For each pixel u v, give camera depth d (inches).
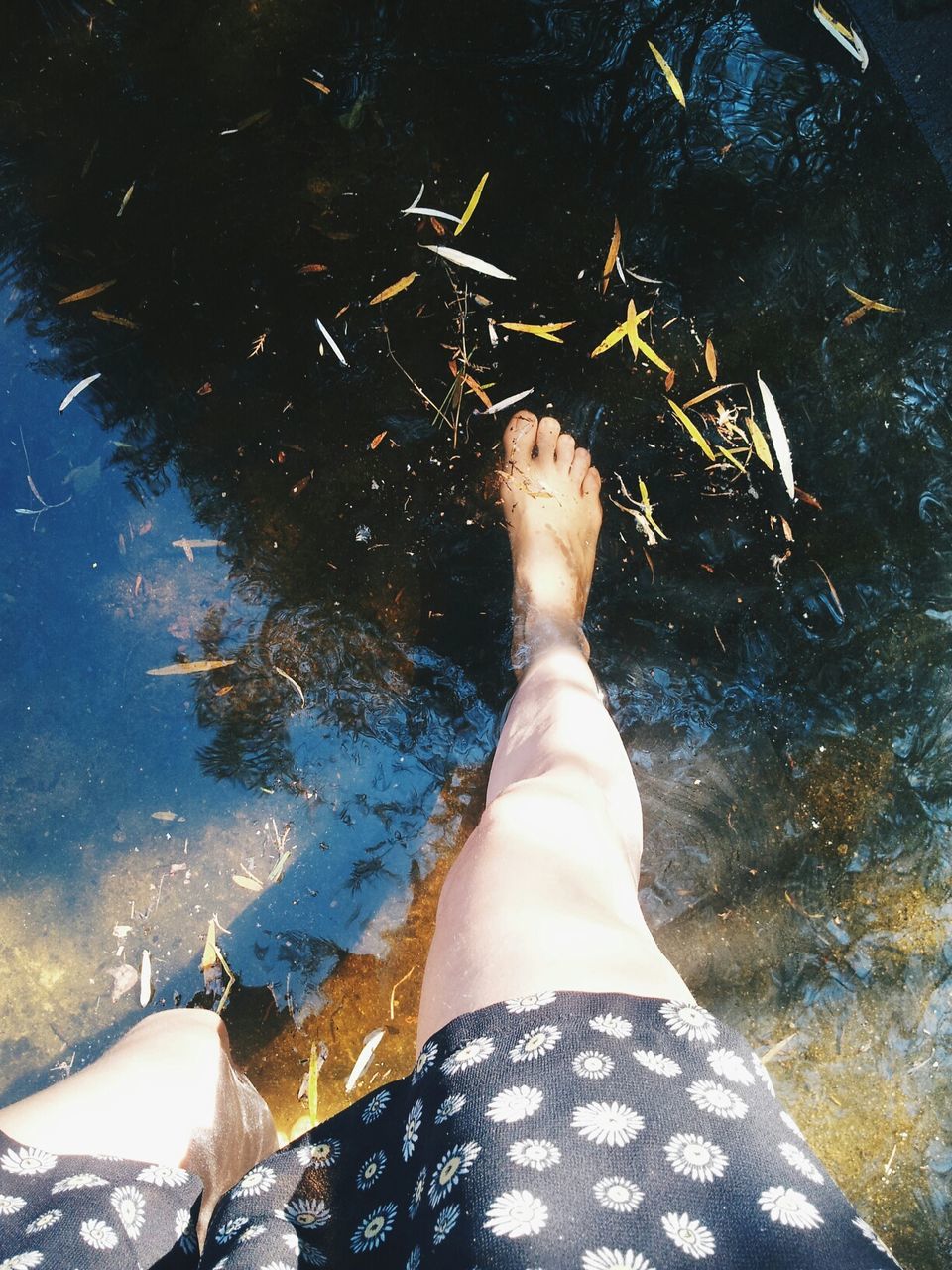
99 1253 30.7
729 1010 66.4
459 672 75.4
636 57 89.1
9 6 90.3
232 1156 43.6
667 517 79.2
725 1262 25.2
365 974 68.2
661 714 74.4
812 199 85.0
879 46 89.2
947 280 82.7
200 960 68.6
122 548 76.7
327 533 78.0
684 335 82.0
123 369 80.6
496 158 86.4
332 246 83.8
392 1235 29.6
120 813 71.3
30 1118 37.2
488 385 81.7
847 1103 63.4
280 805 71.9
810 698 74.2
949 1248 59.5
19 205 84.7
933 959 66.7
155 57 89.3
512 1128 28.4
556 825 49.0
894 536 76.9
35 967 67.9
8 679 73.3
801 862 70.1
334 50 89.5
